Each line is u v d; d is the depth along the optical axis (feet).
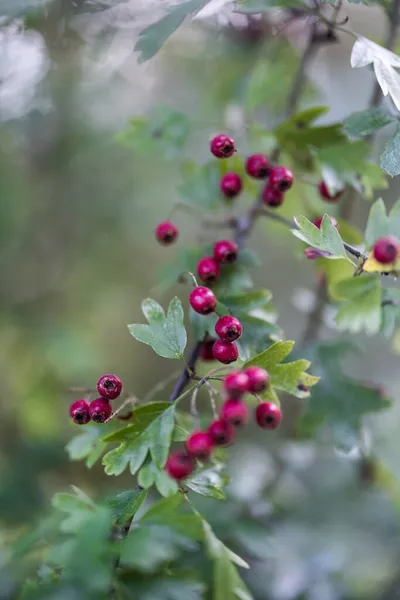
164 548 1.34
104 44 1.92
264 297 1.58
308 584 2.11
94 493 2.38
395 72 1.55
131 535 1.34
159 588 1.36
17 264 2.83
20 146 2.59
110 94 2.54
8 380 2.73
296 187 1.86
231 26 2.11
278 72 2.01
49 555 1.36
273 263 3.20
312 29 1.89
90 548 1.32
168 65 2.48
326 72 2.50
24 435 2.64
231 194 1.71
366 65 1.54
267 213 1.72
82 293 2.99
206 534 1.38
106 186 2.86
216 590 1.35
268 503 2.09
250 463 2.37
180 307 1.46
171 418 1.43
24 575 1.65
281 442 2.24
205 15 1.85
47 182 2.77
